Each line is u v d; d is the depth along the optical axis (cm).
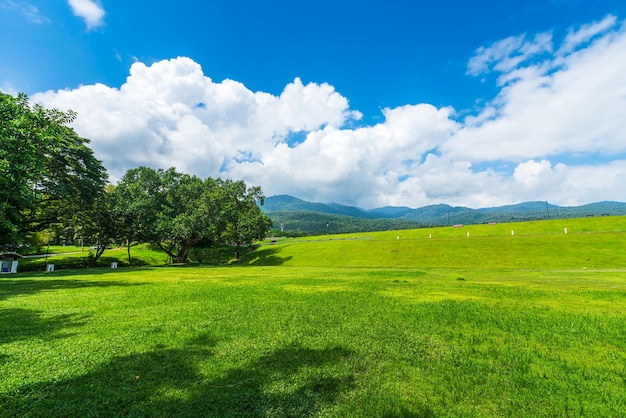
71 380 542
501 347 697
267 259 6306
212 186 5944
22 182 2102
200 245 7562
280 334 801
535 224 6638
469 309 1073
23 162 2017
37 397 485
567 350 678
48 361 621
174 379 551
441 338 767
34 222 3931
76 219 4450
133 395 495
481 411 451
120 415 443
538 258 4072
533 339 750
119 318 976
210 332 820
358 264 5066
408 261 4822
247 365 609
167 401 479
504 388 517
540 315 969
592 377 550
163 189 5169
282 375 566
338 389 516
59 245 8138
